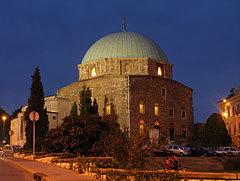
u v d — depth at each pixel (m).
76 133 32.81
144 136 20.70
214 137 52.75
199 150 45.00
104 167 19.31
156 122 58.44
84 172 19.52
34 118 35.03
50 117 60.09
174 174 13.88
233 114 57.34
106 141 30.56
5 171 22.70
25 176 20.05
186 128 63.38
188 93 65.19
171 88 62.19
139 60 60.19
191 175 13.56
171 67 64.31
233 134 56.72
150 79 59.00
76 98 62.41
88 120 34.69
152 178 14.44
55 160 26.69
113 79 57.62
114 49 62.12
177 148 45.19
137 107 56.66
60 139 33.62
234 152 42.94
